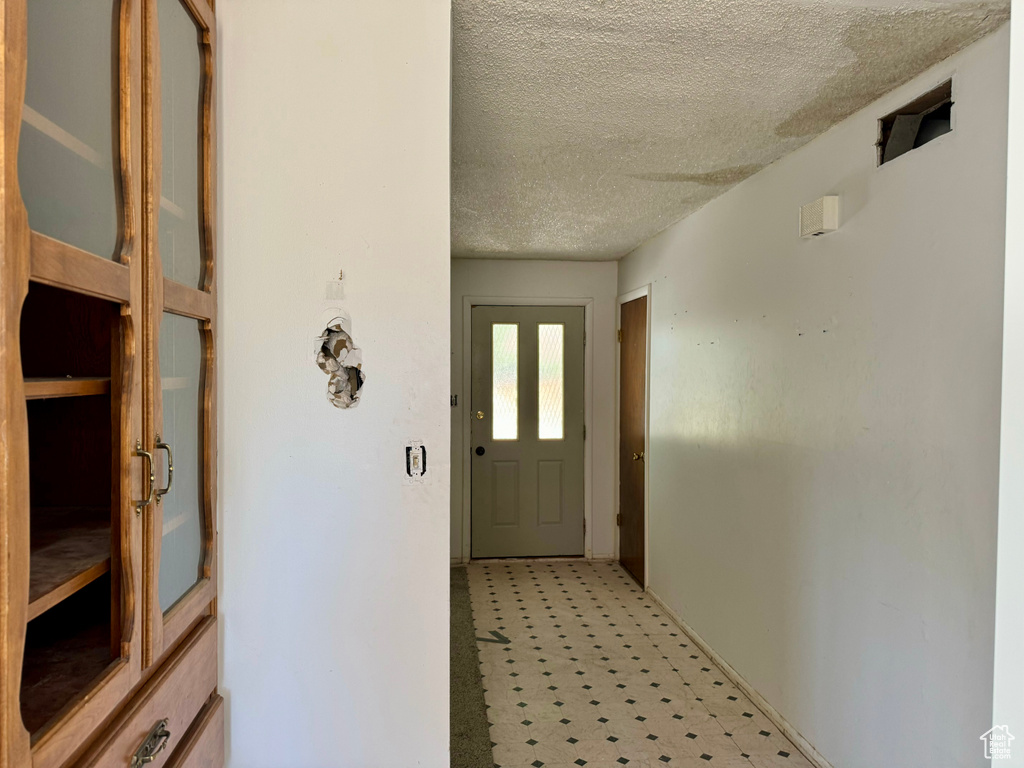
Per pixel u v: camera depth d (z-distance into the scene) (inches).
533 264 193.2
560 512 196.5
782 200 98.7
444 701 54.7
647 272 164.7
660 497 155.1
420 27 53.7
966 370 63.2
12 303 25.1
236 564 53.1
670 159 100.2
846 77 71.3
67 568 32.9
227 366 52.8
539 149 95.3
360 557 54.0
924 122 75.4
